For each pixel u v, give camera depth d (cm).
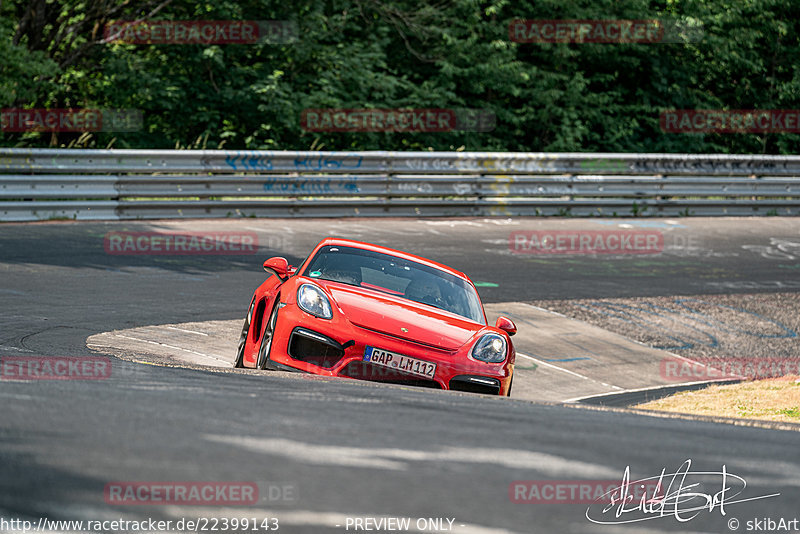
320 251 2678
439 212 7106
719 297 4769
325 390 1385
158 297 3631
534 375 3231
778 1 12150
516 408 1287
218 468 607
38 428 738
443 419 1009
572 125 10800
